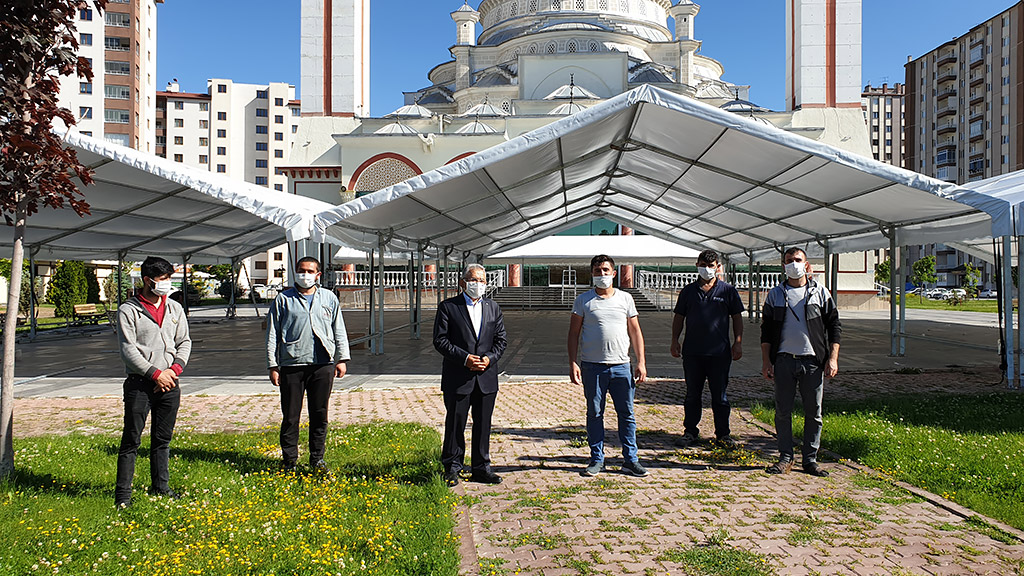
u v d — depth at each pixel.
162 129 86.00
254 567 3.41
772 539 3.88
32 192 4.61
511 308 31.28
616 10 46.50
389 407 7.96
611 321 5.21
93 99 54.00
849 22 31.58
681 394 8.74
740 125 7.70
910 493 4.69
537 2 47.31
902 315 12.84
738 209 13.45
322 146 33.66
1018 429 6.42
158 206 11.41
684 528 4.05
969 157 69.69
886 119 105.62
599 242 26.73
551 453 5.84
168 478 4.52
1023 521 4.07
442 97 45.25
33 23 4.30
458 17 46.50
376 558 3.53
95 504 4.25
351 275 33.50
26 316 24.48
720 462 5.55
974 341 15.65
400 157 32.44
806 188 10.09
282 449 5.20
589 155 9.95
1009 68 63.59
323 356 5.20
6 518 3.91
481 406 5.01
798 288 5.32
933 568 3.49
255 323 23.14
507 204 12.52
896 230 12.06
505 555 3.70
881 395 8.50
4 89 4.25
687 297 6.29
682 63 43.03
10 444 4.69
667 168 11.13
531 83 37.62
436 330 4.97
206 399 8.52
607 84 37.25
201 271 56.53
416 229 12.90
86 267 28.19
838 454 5.73
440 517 4.09
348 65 33.81
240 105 87.31
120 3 54.50
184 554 3.51
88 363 12.33
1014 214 8.06
